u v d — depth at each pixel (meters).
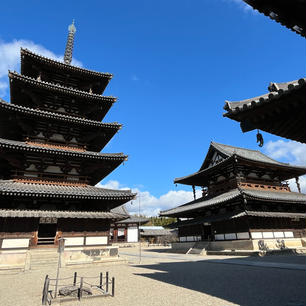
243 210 30.39
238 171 35.34
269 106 7.43
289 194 37.44
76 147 25.88
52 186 22.86
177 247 42.12
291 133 8.61
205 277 14.44
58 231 20.94
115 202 24.38
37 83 24.70
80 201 23.45
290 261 21.30
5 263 17.92
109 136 28.33
